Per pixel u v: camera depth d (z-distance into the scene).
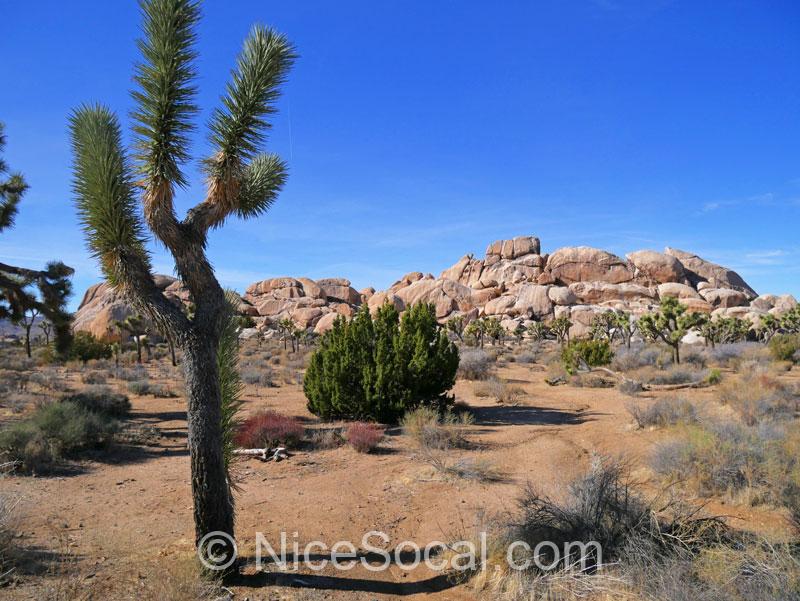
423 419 12.83
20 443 9.75
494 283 96.56
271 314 98.62
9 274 16.36
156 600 4.33
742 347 34.47
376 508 7.51
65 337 17.12
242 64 5.03
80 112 4.88
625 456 9.54
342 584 5.12
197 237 4.92
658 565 4.41
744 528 5.98
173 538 6.23
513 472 9.20
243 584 5.00
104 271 5.00
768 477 7.11
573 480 6.56
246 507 7.59
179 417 15.66
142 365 37.38
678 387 19.83
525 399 18.58
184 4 4.66
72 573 5.02
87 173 4.62
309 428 13.48
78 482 8.87
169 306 4.89
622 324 46.66
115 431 11.55
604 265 90.12
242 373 26.33
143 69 4.65
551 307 83.50
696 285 90.12
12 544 5.45
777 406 12.12
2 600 4.34
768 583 3.95
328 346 15.59
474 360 26.84
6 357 35.88
